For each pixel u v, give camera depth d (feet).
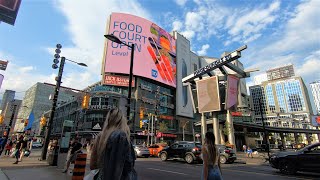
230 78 156.25
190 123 301.02
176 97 290.15
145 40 263.90
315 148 38.14
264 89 506.07
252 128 287.89
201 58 396.16
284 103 470.80
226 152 62.95
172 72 294.05
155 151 91.09
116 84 225.97
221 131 209.67
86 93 65.67
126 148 6.67
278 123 406.21
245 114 328.90
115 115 7.80
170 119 265.13
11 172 34.12
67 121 46.11
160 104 256.52
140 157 87.51
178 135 266.77
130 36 253.44
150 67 257.55
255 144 320.29
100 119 188.44
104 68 228.02
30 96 375.04
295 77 472.44
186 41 347.77
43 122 77.46
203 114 172.86
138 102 228.63
